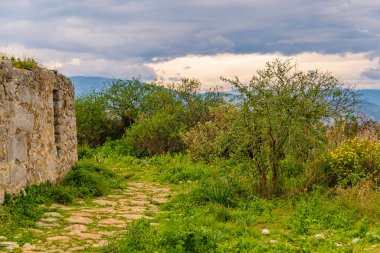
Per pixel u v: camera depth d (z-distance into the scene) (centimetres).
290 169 1266
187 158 1880
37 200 1014
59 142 1319
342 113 1197
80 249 725
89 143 2416
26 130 1062
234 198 1102
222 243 742
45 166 1180
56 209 991
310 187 1202
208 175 1508
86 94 2494
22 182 1027
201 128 1909
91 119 2392
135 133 2164
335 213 959
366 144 1373
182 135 1991
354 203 1013
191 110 2314
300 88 1163
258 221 924
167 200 1185
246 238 768
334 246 732
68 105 1437
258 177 1208
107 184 1333
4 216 860
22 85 1048
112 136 2486
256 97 1161
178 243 696
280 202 1088
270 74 1174
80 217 948
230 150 1242
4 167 934
